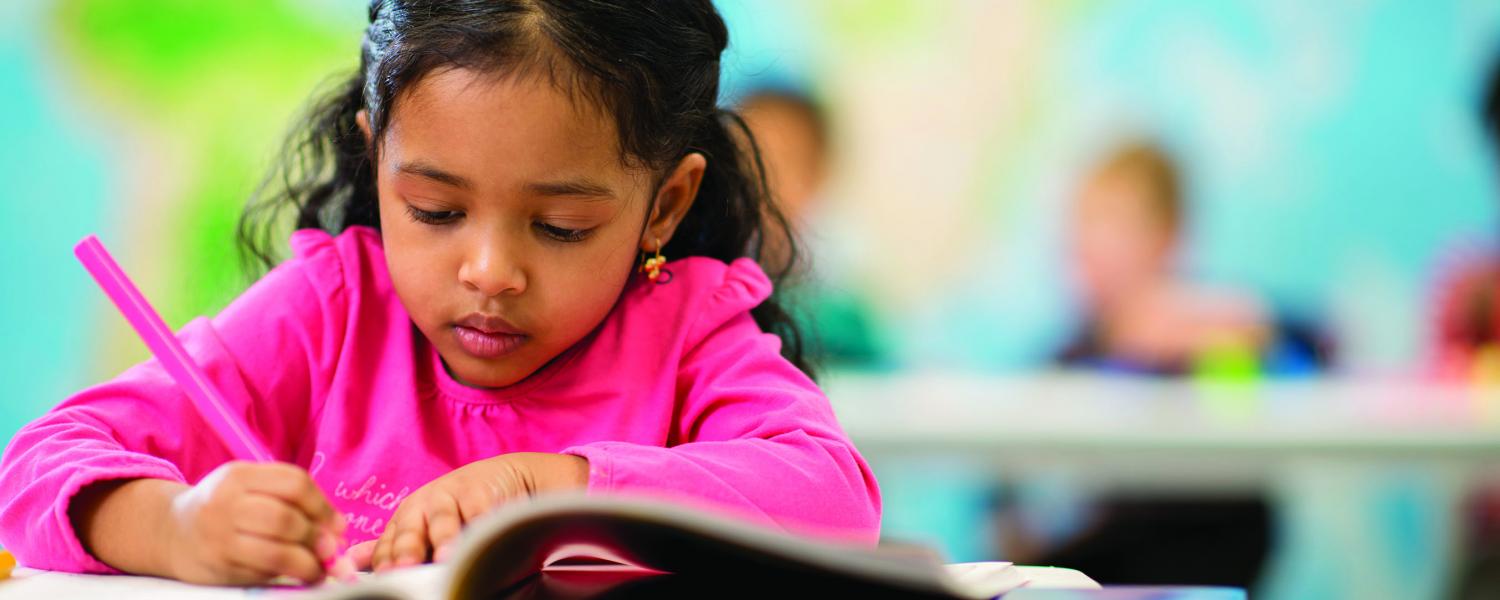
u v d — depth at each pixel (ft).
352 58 4.43
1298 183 10.95
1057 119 10.98
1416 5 10.98
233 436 2.94
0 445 10.71
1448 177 10.93
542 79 3.07
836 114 10.91
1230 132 10.95
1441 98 10.98
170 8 10.92
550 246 3.17
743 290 3.74
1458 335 10.69
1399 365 10.71
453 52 3.07
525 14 3.12
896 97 10.99
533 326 3.20
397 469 3.51
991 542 9.55
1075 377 10.71
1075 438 7.78
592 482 2.81
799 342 4.54
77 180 10.82
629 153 3.22
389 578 2.34
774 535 2.11
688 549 2.28
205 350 3.49
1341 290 10.84
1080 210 10.91
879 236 10.93
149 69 10.89
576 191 3.12
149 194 10.82
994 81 11.05
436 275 3.16
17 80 10.80
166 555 2.63
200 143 10.88
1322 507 9.23
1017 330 10.85
